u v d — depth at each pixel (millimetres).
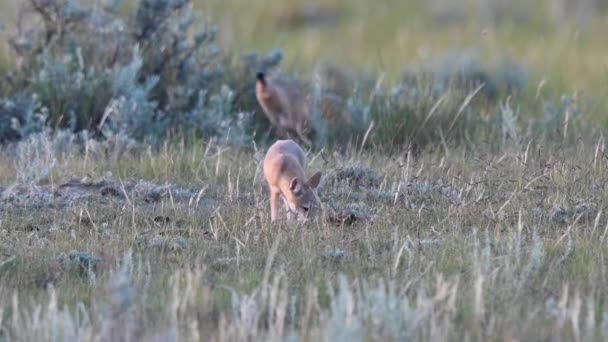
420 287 20359
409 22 86562
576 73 63031
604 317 18656
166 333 17734
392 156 34000
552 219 26156
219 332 18453
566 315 18984
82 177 31406
